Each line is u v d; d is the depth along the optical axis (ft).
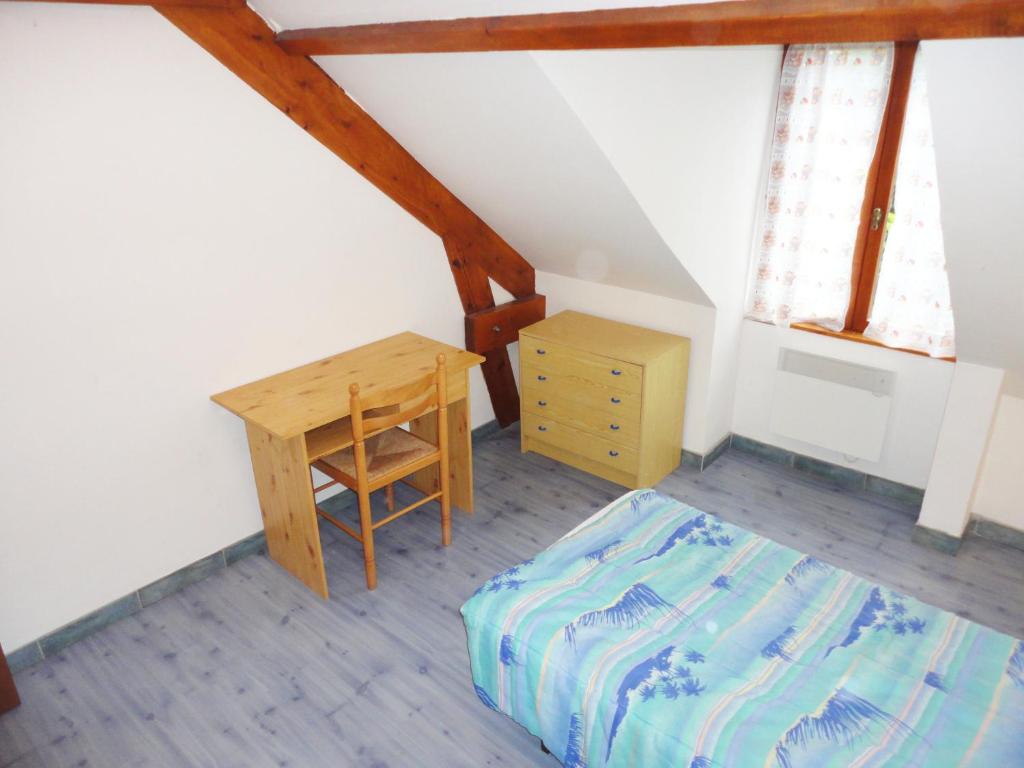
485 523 11.84
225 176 9.41
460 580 10.54
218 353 9.97
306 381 10.46
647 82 8.82
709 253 11.24
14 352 8.14
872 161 10.79
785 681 6.28
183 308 9.45
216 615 9.93
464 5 6.98
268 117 9.65
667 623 6.96
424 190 11.78
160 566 10.12
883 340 11.28
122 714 8.43
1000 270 7.55
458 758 7.84
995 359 9.50
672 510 8.80
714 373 12.55
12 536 8.64
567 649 6.66
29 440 8.50
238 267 9.87
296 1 8.48
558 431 13.25
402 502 12.42
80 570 9.34
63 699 8.65
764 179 11.87
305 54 9.42
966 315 8.75
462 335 13.47
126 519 9.60
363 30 8.13
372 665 9.07
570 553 8.05
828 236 11.37
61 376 8.57
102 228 8.48
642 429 11.91
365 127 10.70
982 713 5.94
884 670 6.39
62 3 7.54
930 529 10.94
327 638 9.50
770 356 12.74
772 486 12.70
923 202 10.30
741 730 5.77
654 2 5.92
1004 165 6.14
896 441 11.84
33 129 7.71
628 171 9.11
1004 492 10.84
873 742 5.68
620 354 11.75
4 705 8.44
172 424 9.74
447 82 8.68
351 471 10.05
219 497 10.53
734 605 7.20
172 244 9.12
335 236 10.90
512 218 12.03
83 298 8.52
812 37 5.55
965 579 10.38
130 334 9.03
